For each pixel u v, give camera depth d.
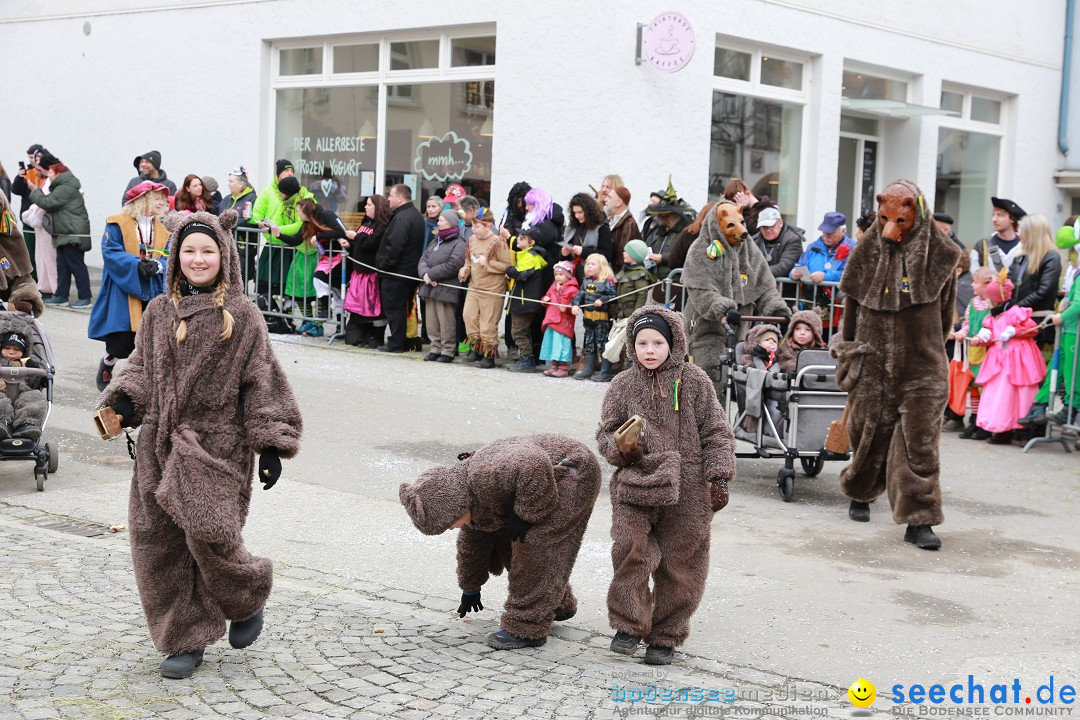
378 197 12.84
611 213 11.98
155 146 17.83
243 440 4.59
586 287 11.54
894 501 7.05
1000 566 6.64
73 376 11.06
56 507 7.12
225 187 17.06
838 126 15.52
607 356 10.20
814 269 11.69
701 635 5.37
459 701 4.44
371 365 12.15
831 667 5.02
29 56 19.33
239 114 16.81
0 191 8.38
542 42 13.77
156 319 4.64
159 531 4.50
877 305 7.15
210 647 4.94
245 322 4.61
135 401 4.54
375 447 8.86
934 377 7.02
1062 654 5.23
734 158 14.66
